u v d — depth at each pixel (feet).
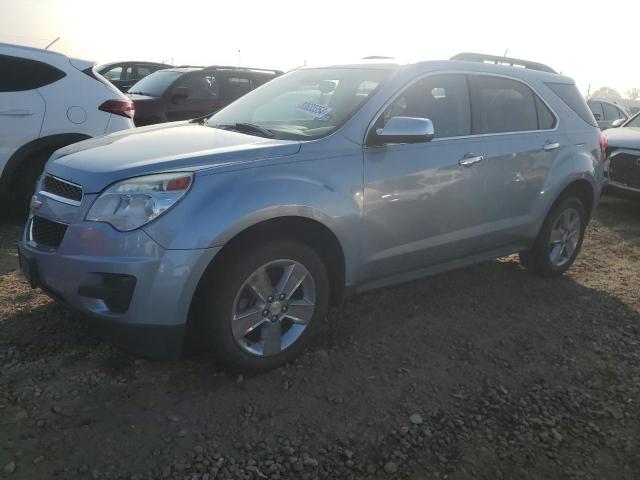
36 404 9.13
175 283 9.00
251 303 10.17
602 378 11.28
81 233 9.29
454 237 13.35
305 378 10.48
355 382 10.48
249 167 9.87
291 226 10.64
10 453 8.02
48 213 10.14
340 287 11.54
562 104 16.30
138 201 9.09
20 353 10.54
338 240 10.94
